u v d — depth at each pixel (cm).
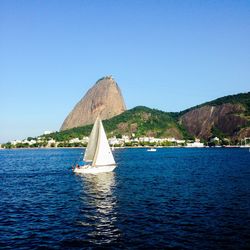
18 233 3155
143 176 8056
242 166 10688
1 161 16175
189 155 19725
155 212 3934
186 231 3130
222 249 2648
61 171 10119
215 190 5534
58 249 2702
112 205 4434
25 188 6419
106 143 8444
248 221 3450
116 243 2822
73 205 4512
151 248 2691
